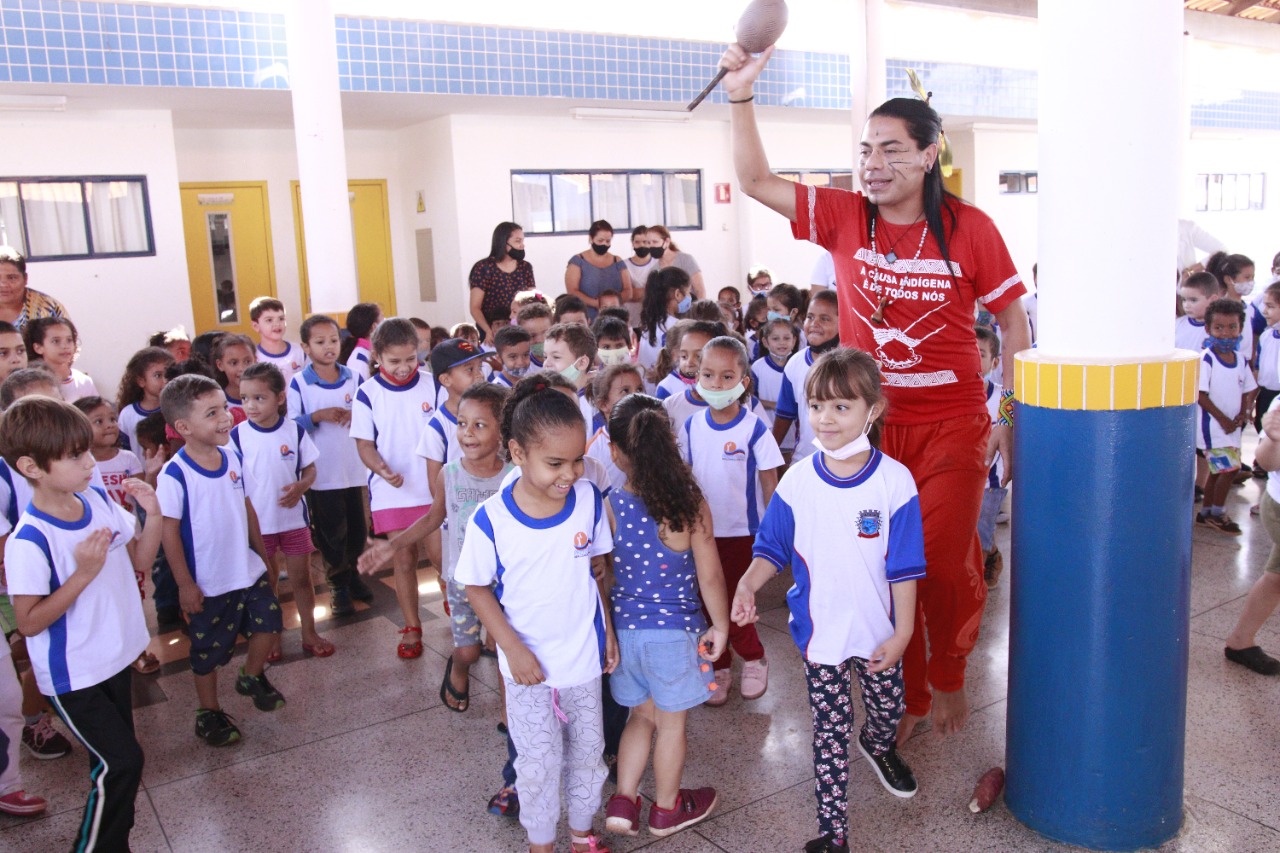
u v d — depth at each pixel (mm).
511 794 2867
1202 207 18062
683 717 2713
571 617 2479
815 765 2611
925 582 2857
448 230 10141
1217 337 5234
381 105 9109
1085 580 2510
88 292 8359
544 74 9117
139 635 2795
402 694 3760
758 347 6477
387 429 4191
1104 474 2457
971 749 3160
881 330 2826
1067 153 2439
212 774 3203
